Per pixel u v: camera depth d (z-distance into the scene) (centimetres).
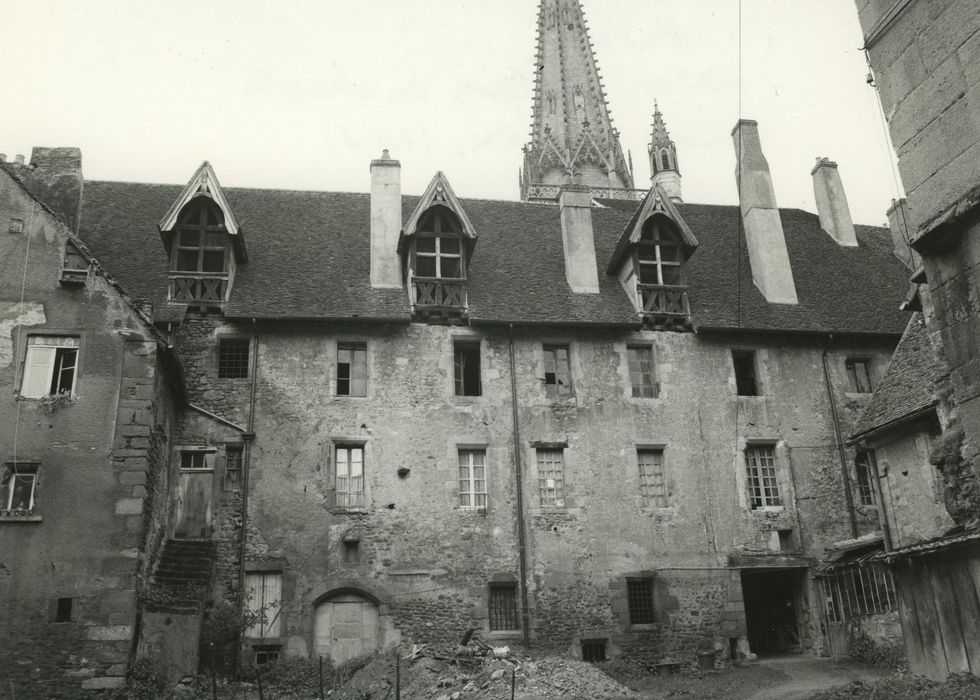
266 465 2016
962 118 779
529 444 2142
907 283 2617
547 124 6912
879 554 1780
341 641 1931
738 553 2139
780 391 2306
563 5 7150
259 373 2088
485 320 2178
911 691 1373
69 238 1747
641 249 2359
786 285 2462
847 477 2255
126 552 1587
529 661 1700
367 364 2153
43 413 1644
